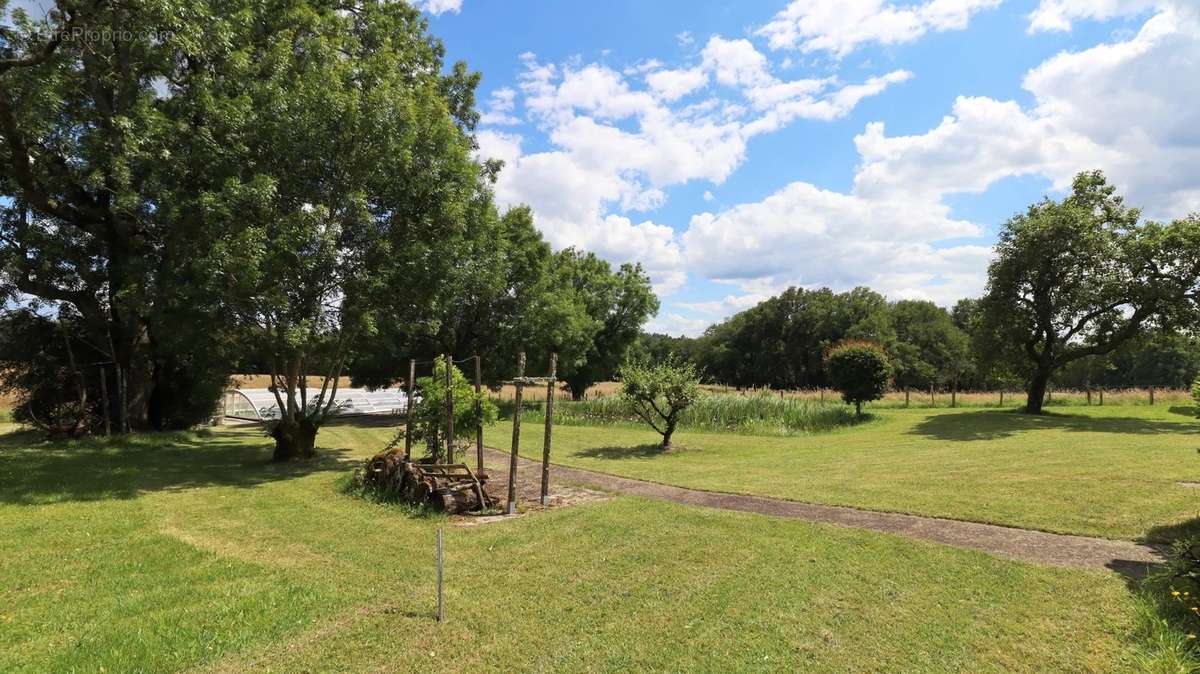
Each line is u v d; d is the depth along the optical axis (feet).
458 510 27.09
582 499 29.37
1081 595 15.83
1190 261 67.26
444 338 84.28
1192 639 13.08
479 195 50.80
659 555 20.01
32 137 42.98
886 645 13.53
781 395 91.30
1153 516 22.95
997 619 14.66
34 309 58.03
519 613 15.52
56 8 37.32
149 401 64.95
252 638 14.05
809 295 236.63
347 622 14.99
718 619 14.99
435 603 16.19
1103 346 73.41
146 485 34.17
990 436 52.60
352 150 39.86
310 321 38.58
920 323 230.89
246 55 40.78
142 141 36.73
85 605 15.96
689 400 49.83
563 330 90.17
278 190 38.83
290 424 44.47
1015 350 78.59
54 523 24.86
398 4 63.16
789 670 12.57
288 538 22.82
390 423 79.66
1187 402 85.46
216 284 35.04
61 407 59.67
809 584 17.13
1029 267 73.61
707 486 31.58
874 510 25.22
